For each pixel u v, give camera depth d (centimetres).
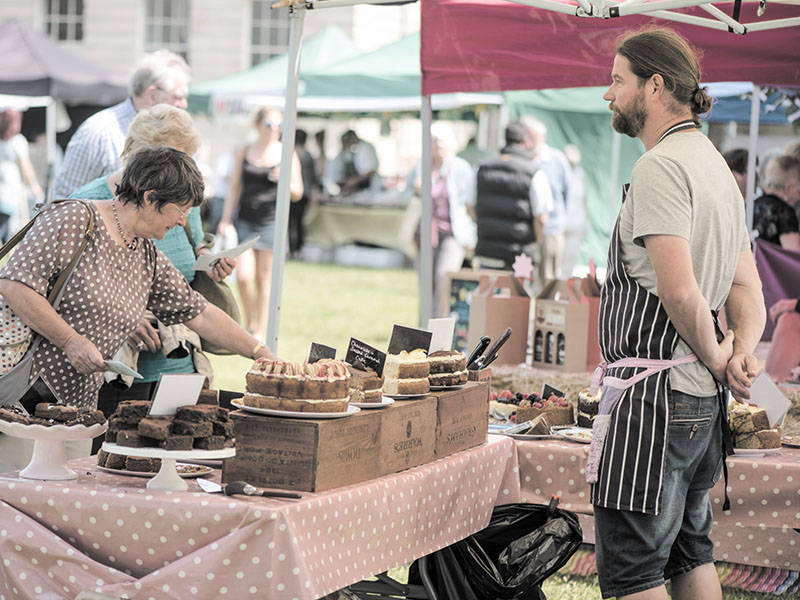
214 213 2002
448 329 483
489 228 1347
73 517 347
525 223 1334
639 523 386
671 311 370
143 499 339
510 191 1324
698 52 427
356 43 2783
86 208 414
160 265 449
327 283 2325
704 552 423
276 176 1583
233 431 360
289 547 320
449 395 449
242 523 325
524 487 530
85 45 3050
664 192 372
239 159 1589
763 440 536
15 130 1755
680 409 382
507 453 514
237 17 2978
